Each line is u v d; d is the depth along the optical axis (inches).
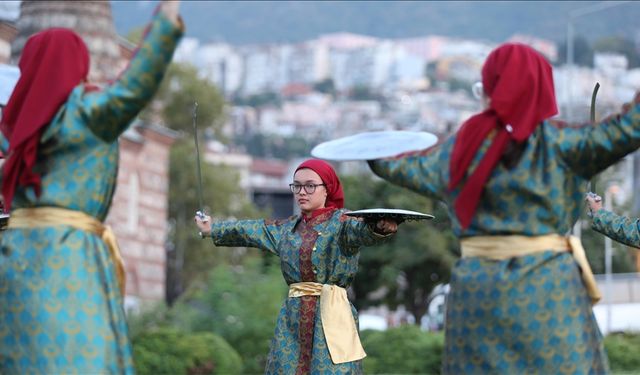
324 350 487.5
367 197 2711.6
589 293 351.6
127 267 2618.1
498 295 343.0
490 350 344.8
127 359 346.9
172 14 338.3
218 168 3902.6
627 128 337.1
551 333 340.8
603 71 3831.2
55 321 340.8
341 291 497.7
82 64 355.6
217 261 3703.3
